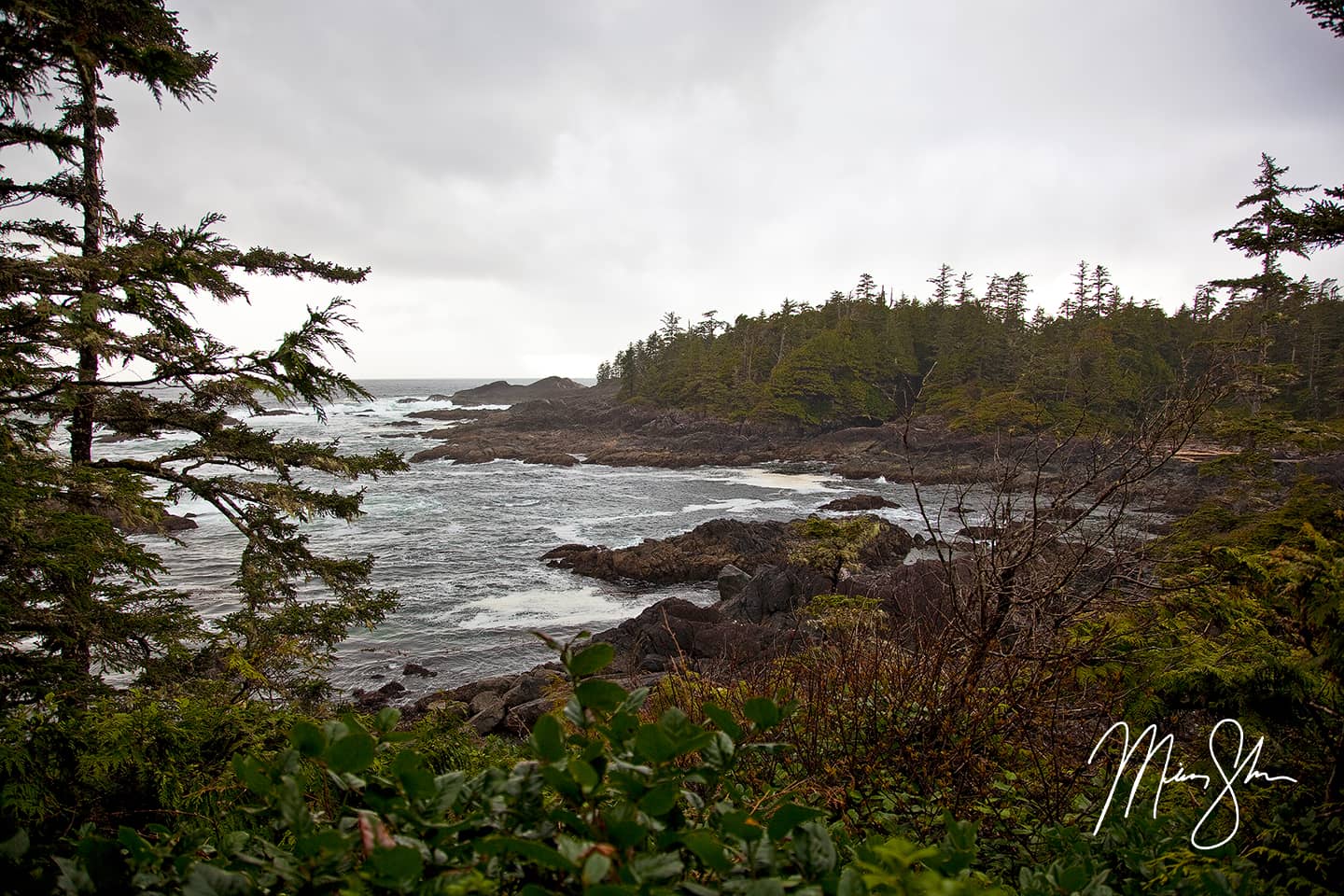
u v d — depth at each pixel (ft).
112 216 21.89
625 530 100.32
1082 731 10.09
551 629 59.93
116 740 10.28
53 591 16.39
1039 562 10.03
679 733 3.38
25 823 9.18
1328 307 167.43
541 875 3.28
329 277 24.40
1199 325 186.91
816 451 185.16
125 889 3.25
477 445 195.00
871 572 65.05
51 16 14.32
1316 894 6.26
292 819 3.18
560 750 3.29
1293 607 9.34
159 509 19.31
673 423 220.84
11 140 16.49
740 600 57.62
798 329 260.01
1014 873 7.27
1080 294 224.94
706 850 2.96
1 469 15.07
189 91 19.40
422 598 67.46
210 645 21.39
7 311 16.01
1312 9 18.02
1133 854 5.62
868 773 8.85
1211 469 39.58
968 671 9.61
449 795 3.48
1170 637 10.20
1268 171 53.72
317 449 25.76
